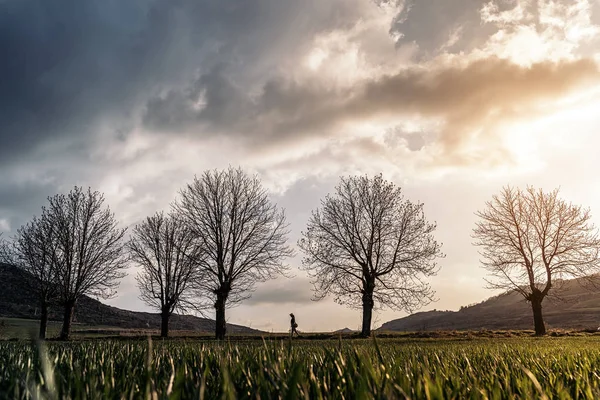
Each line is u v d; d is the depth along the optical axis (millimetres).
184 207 42469
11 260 39406
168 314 46219
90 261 40719
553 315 117625
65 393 1519
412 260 39875
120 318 74000
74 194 41438
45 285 39531
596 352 5727
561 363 3480
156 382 1914
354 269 41406
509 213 46156
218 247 41125
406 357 3277
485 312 139375
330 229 42125
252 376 1930
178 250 46781
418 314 155500
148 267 47188
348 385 1611
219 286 40938
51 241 39875
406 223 41000
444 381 1866
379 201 41969
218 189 42250
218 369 2342
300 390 1444
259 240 41438
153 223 48000
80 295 40219
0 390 1712
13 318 57781
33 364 2875
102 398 1404
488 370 2910
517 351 5734
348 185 42906
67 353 4008
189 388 1501
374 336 2102
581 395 1826
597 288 43656
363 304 40344
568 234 43719
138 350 4262
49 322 60719
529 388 1794
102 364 2641
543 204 45219
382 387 1380
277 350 2541
